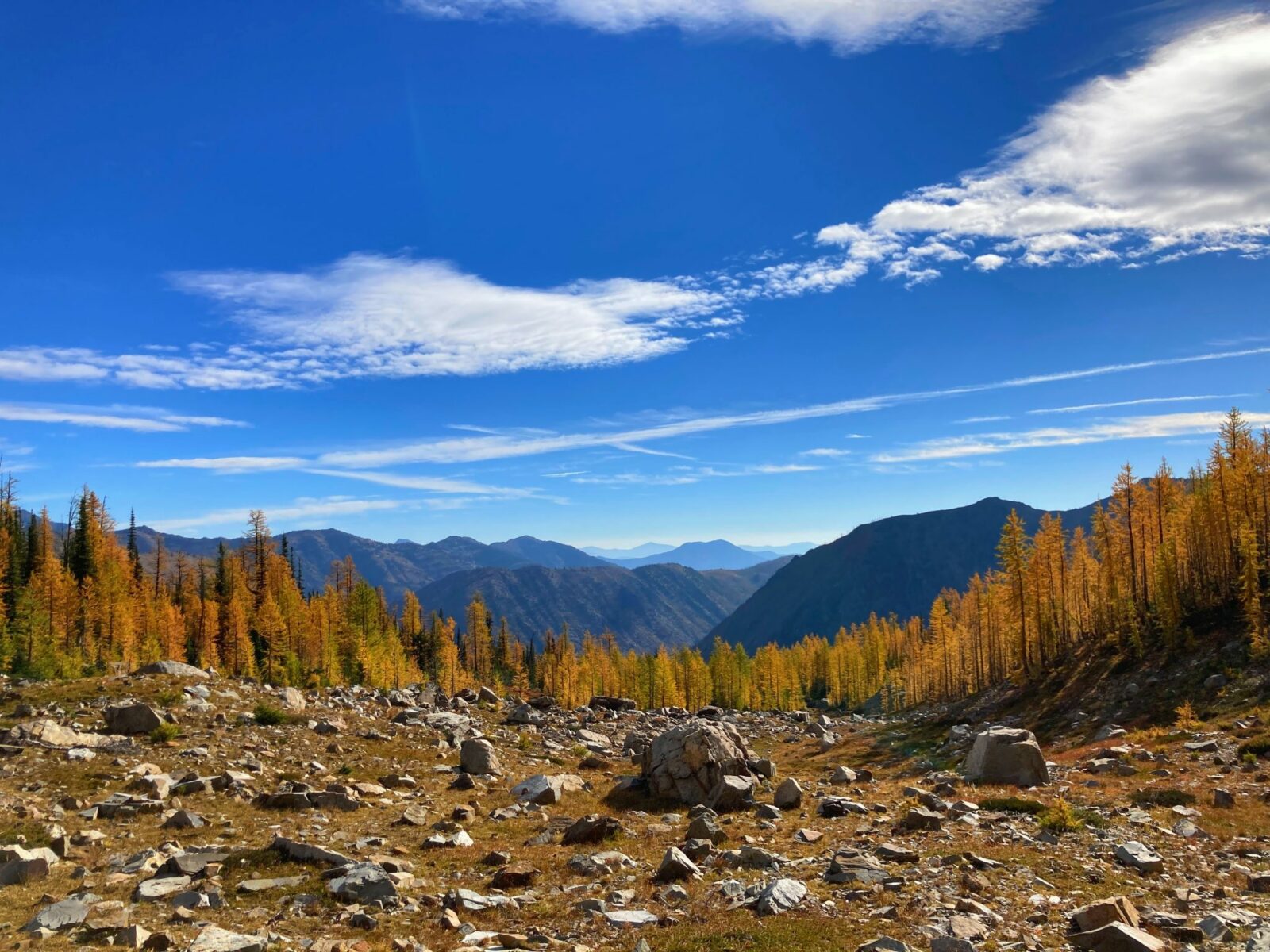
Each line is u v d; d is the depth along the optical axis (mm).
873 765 66688
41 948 14445
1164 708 61531
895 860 21031
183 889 18984
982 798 31281
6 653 74438
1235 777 32000
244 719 43625
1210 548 86438
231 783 30688
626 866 22391
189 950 14359
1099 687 75250
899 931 15234
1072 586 104375
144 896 18094
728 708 158375
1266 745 36188
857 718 135125
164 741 36188
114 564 110750
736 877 20453
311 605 120125
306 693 62094
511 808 31672
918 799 30656
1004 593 99125
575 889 19938
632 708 102188
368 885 19219
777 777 46875
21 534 109562
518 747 53281
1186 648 71438
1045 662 93938
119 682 46812
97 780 29375
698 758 36094
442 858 23641
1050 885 18422
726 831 27281
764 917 16672
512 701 92188
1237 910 16469
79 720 38188
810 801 34156
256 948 14648
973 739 69625
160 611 104312
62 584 88750
